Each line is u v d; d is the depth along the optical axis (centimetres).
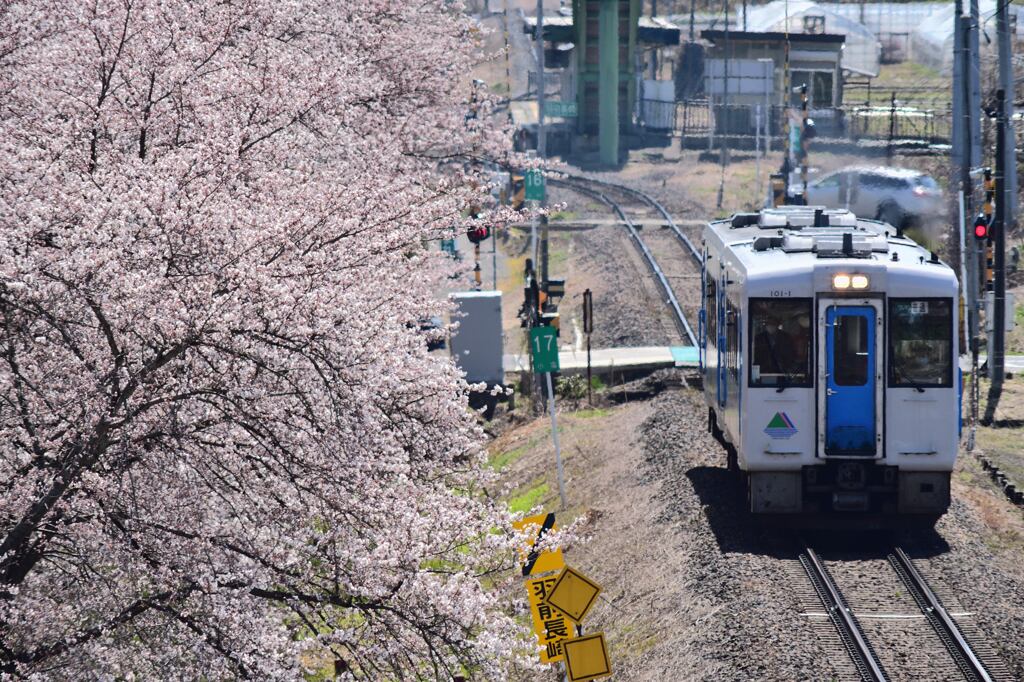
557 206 7581
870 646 4947
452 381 5016
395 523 4269
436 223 5506
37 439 3803
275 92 5309
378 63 8056
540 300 11356
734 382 6600
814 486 6312
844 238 6391
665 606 5691
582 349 12406
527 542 4794
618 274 15300
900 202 14862
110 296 3841
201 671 3841
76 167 4628
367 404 3925
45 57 5131
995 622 5169
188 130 5131
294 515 4122
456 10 10350
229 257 4044
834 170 17238
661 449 8094
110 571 4022
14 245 3869
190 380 3944
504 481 9044
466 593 4234
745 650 4822
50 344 3988
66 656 3778
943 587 5566
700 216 18988
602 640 4334
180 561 3859
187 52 5209
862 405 6194
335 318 3966
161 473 3953
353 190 4541
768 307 6234
